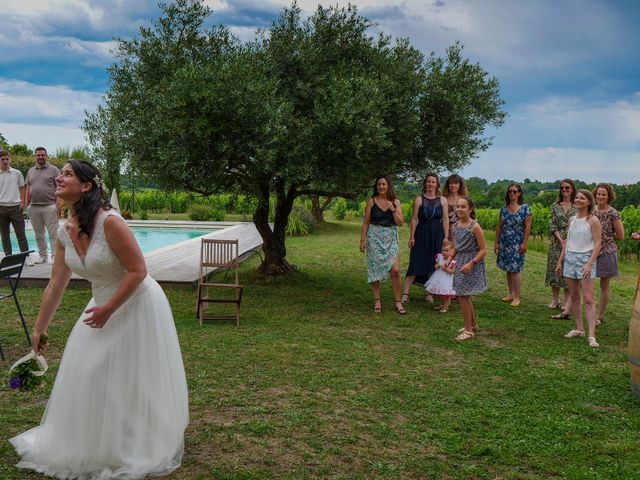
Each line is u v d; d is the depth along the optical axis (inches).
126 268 125.1
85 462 124.4
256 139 311.0
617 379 212.1
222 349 237.0
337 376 207.2
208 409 170.7
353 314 319.3
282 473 131.2
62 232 129.0
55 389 129.2
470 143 402.9
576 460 143.9
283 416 166.9
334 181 354.9
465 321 268.1
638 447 151.9
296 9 362.9
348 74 349.4
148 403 127.8
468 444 152.0
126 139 353.1
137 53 354.6
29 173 418.3
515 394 193.3
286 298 358.0
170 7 348.8
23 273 381.4
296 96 351.6
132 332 127.3
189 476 127.8
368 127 314.8
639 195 811.4
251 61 331.9
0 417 157.0
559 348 254.2
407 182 433.4
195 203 1095.6
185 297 355.9
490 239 731.4
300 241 689.0
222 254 293.1
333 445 148.3
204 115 300.8
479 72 386.3
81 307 307.3
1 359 213.9
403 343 257.8
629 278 475.8
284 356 229.8
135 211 1119.0
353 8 369.1
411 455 144.2
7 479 123.0
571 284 275.0
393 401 182.9
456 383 203.0
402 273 464.4
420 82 363.6
